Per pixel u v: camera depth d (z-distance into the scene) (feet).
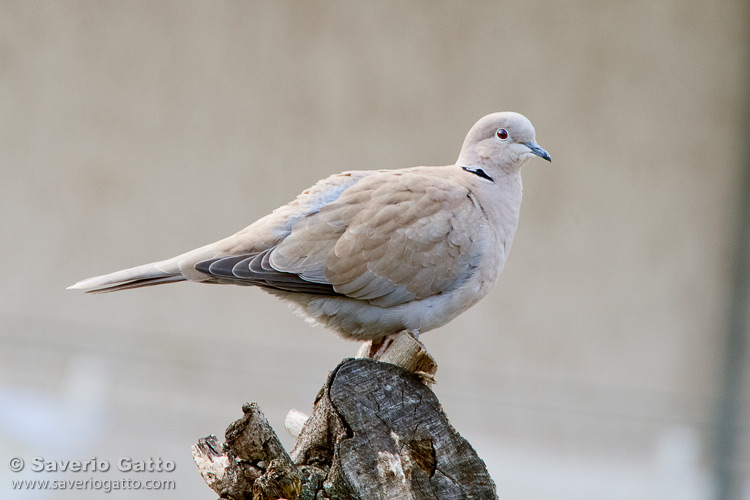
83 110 50.78
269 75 50.42
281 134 50.62
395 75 50.42
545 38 50.70
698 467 52.90
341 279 22.53
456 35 50.34
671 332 53.93
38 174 51.13
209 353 52.03
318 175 50.65
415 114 50.62
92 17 50.24
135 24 50.24
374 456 18.19
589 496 48.96
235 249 22.74
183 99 50.62
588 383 53.72
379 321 23.26
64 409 50.19
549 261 52.95
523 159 25.38
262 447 17.94
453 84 50.55
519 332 53.36
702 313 53.93
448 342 53.42
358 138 50.67
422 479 18.20
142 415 51.08
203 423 51.55
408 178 23.71
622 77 51.57
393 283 22.75
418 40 50.34
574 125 51.72
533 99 51.21
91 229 51.24
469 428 53.21
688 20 51.47
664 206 53.11
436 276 23.00
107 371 51.49
